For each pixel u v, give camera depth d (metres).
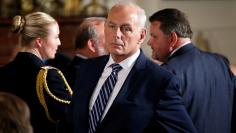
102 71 4.73
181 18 5.36
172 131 4.30
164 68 4.70
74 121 4.68
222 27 14.38
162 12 5.41
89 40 6.32
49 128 5.29
